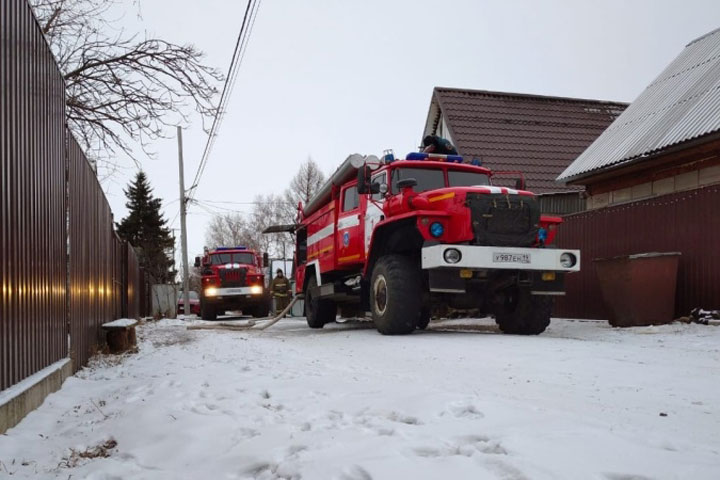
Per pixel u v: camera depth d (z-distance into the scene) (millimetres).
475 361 6082
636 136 12125
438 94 21234
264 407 4055
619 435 2992
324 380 4883
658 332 8391
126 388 5293
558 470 2387
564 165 19234
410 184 9188
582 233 11727
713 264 9016
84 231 7352
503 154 19250
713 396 4184
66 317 6113
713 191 9070
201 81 12086
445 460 2586
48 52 5508
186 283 29156
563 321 11500
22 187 4492
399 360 6398
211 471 2877
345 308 14508
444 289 8383
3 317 3936
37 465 3205
